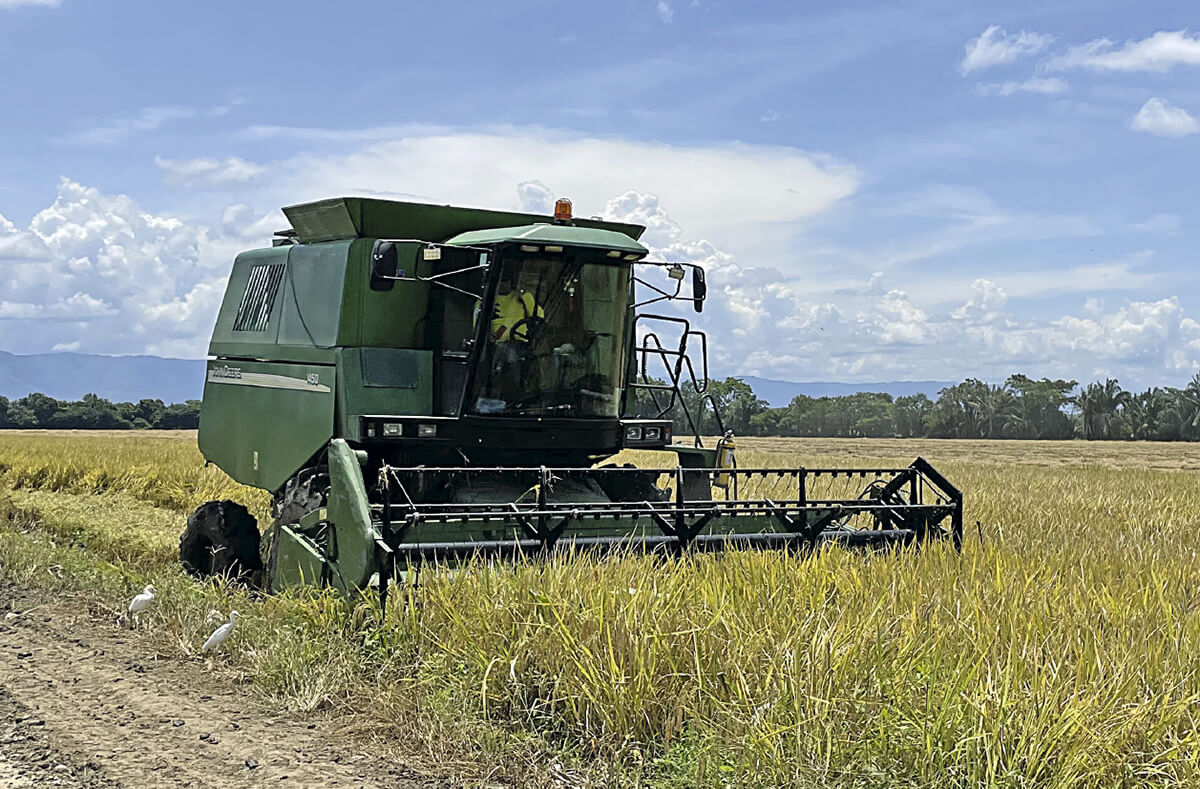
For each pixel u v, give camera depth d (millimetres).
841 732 4812
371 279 8234
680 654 5703
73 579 9664
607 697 5398
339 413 8930
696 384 9594
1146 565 8773
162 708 6188
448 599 6594
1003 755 4477
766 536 8438
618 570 6832
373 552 7012
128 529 12703
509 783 5055
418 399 9016
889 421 112688
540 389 9000
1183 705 4738
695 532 8250
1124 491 21516
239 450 10812
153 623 7973
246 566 10133
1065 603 6281
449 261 9219
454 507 7898
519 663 5848
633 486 9953
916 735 4691
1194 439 101375
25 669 6996
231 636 7305
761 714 4984
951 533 8656
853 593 6398
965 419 110625
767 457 39312
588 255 8883
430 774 5168
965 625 5680
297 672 6383
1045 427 108125
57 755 5402
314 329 9391
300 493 9016
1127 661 5180
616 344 9242
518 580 6574
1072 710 4535
